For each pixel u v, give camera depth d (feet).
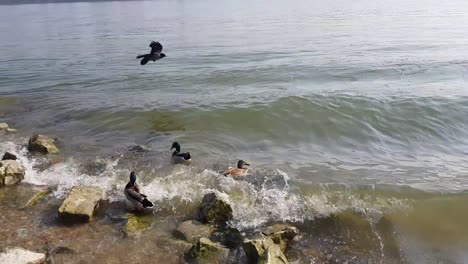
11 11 538.06
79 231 35.09
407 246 33.12
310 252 32.24
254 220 36.50
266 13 354.54
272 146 55.21
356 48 138.10
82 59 134.10
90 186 41.11
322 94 71.97
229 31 208.23
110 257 31.58
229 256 31.19
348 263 31.01
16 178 44.19
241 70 101.50
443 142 56.24
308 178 44.91
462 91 75.36
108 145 56.34
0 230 34.99
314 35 180.75
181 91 83.56
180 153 50.34
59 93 86.43
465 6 344.08
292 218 36.94
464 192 41.04
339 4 456.86
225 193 40.91
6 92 88.33
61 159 51.03
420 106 66.39
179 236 34.35
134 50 152.35
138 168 48.19
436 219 36.52
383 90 76.95
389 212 37.73
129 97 79.97
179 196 41.09
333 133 59.21
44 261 30.58
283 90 79.61
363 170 47.21
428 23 218.18
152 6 579.48
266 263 28.43
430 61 106.42
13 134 61.52
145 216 37.70
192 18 319.68
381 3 439.63
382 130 59.88
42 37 207.00
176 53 137.39
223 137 58.34
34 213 37.96
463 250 32.50
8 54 150.10
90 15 398.83
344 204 39.24
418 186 42.68
